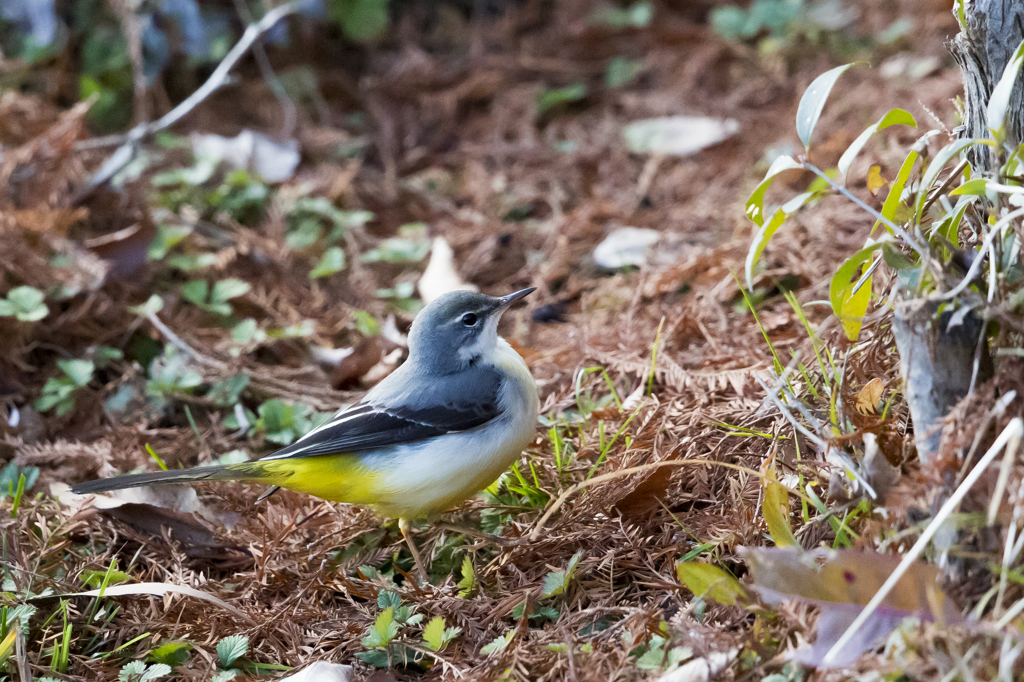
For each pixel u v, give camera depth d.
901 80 12.49
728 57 14.45
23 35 13.52
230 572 7.48
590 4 15.64
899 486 5.20
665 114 13.66
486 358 7.26
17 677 6.16
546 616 6.30
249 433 8.84
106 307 9.91
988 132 5.83
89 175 11.41
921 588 4.68
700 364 8.48
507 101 14.26
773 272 9.41
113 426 8.86
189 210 11.43
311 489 7.11
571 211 12.20
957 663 4.33
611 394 8.60
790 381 6.88
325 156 13.24
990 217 5.39
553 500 7.21
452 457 6.91
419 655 6.20
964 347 4.93
